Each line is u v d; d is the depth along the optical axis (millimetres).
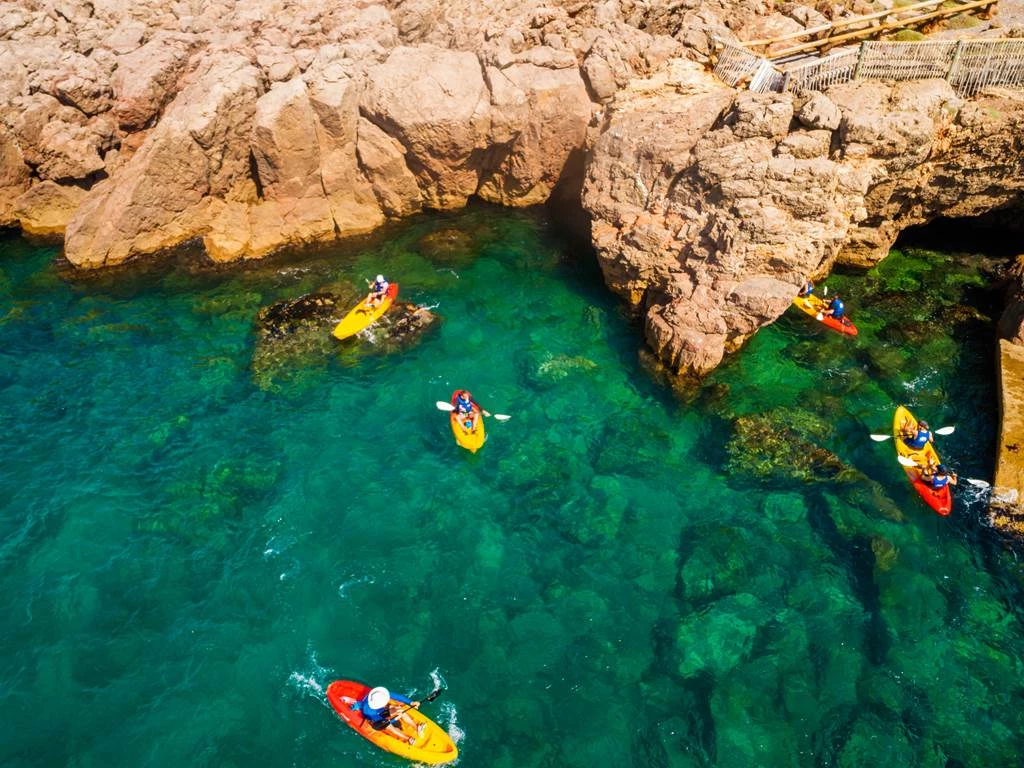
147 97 26734
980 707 13961
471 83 25312
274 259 25938
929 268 25609
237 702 13891
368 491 18156
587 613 15648
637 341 22953
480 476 18703
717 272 21000
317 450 19219
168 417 19969
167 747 13195
